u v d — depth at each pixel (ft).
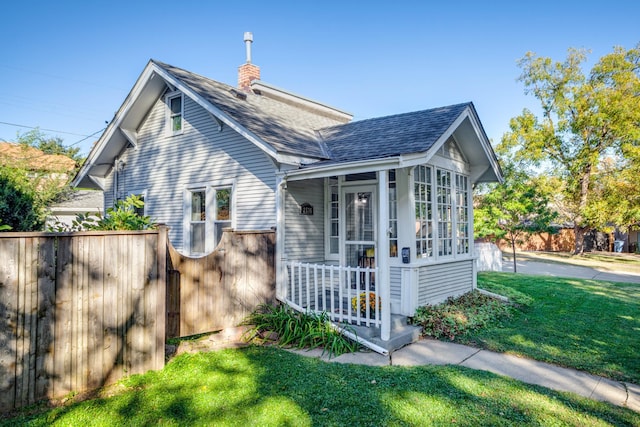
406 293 21.72
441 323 20.68
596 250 90.74
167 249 17.52
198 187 27.96
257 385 13.30
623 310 25.96
